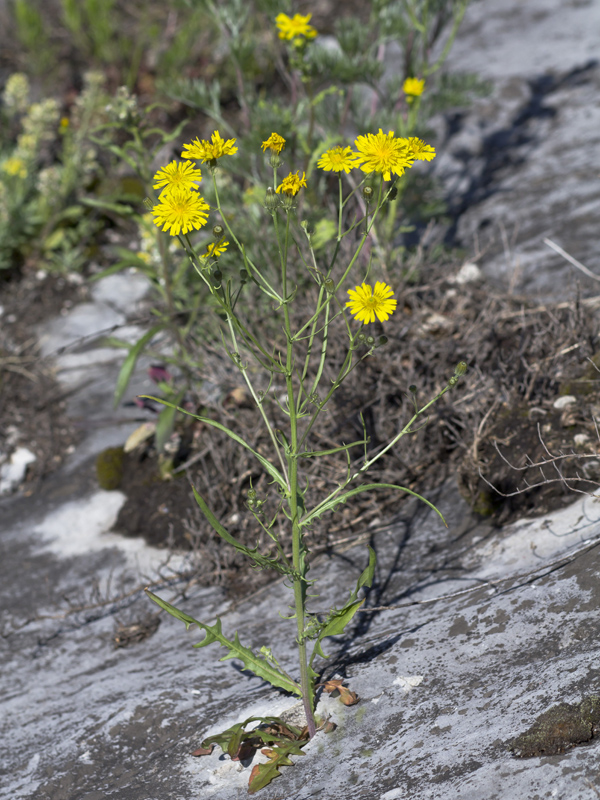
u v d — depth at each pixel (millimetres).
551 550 780
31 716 831
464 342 951
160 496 988
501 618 746
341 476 913
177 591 911
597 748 646
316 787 695
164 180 656
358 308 663
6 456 1161
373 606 820
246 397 978
